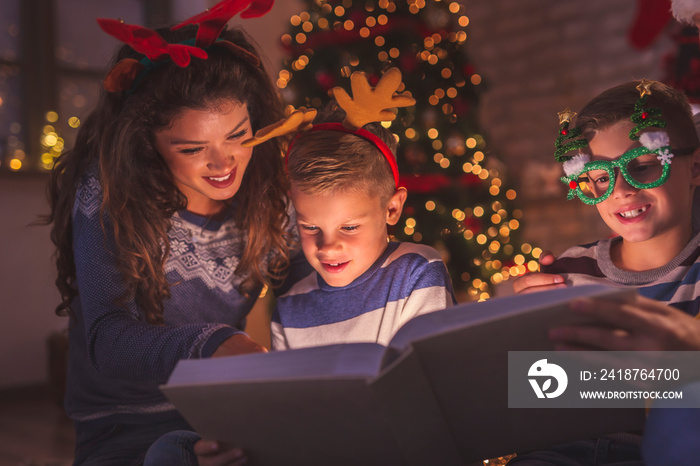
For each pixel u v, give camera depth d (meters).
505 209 3.00
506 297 0.72
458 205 2.81
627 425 0.79
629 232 0.96
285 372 0.71
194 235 1.20
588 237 4.20
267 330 3.36
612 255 1.06
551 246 4.34
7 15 3.51
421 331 0.71
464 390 0.73
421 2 2.83
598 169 0.98
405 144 2.78
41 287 3.46
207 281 1.21
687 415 0.65
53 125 3.59
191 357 0.93
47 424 2.85
